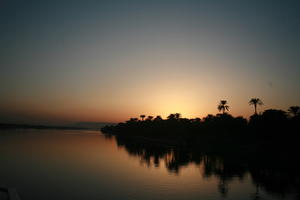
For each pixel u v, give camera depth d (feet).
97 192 86.33
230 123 282.15
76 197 80.43
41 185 94.48
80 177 109.81
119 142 373.40
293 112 239.71
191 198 82.07
